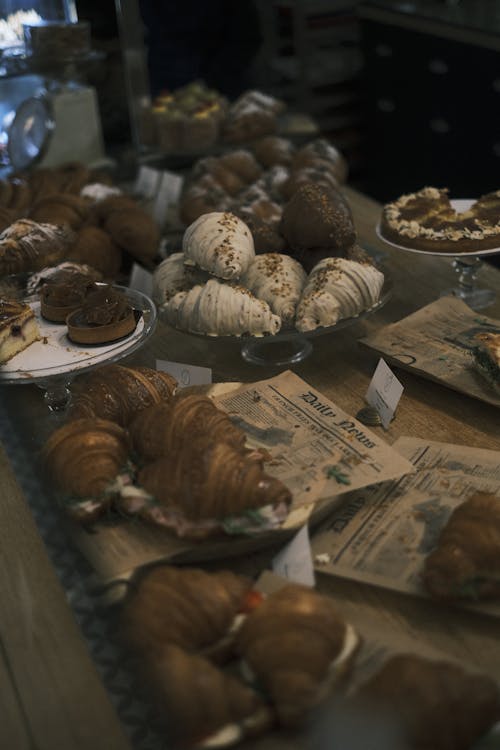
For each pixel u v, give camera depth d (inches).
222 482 45.8
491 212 83.7
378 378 64.4
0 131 122.6
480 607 43.6
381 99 192.4
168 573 41.4
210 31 154.0
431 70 172.4
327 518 50.4
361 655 39.2
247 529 47.1
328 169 109.3
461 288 83.3
